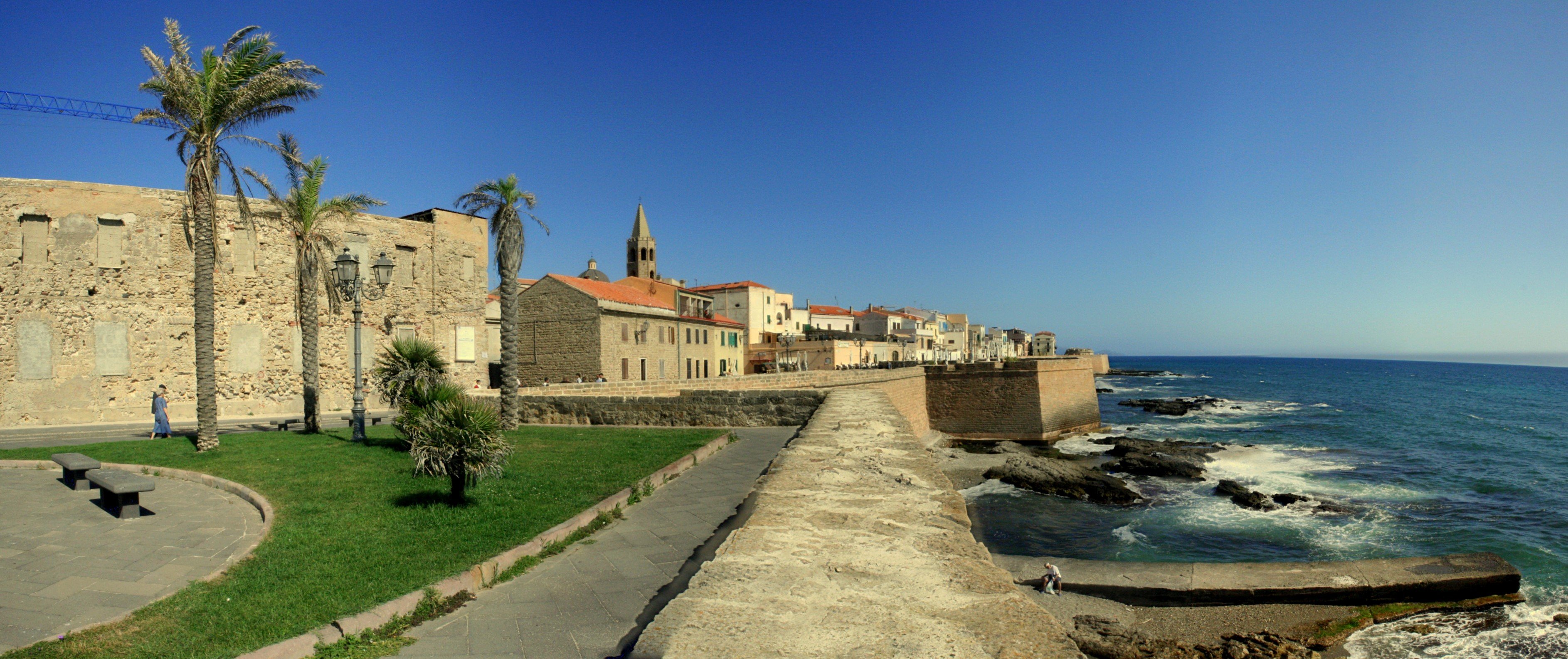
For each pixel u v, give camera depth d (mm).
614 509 9312
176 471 12797
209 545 8312
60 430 22953
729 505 9773
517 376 20266
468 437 9586
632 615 5859
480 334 38719
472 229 38625
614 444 15602
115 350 26812
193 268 27953
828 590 3932
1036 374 45625
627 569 7039
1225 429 57219
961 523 5426
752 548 4766
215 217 16547
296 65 17438
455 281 37562
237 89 16484
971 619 3482
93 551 8055
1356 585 13727
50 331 25531
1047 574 13609
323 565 6926
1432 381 158125
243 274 30094
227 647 5129
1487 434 53188
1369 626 13188
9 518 9586
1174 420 65312
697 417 20016
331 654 5125
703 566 4359
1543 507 27094
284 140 21328
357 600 5988
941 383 48594
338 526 8484
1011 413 46281
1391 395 103312
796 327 87938
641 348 49688
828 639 3238
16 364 24844
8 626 5797
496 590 6473
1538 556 20656
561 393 25828
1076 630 11516
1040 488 28984
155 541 8469
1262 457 40281
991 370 47031
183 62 16750
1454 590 14086
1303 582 13695
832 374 35844
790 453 9062
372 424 24484
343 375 33000
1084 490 28281
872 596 3820
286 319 31250
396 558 7113
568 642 5324
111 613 6098
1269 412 73312
